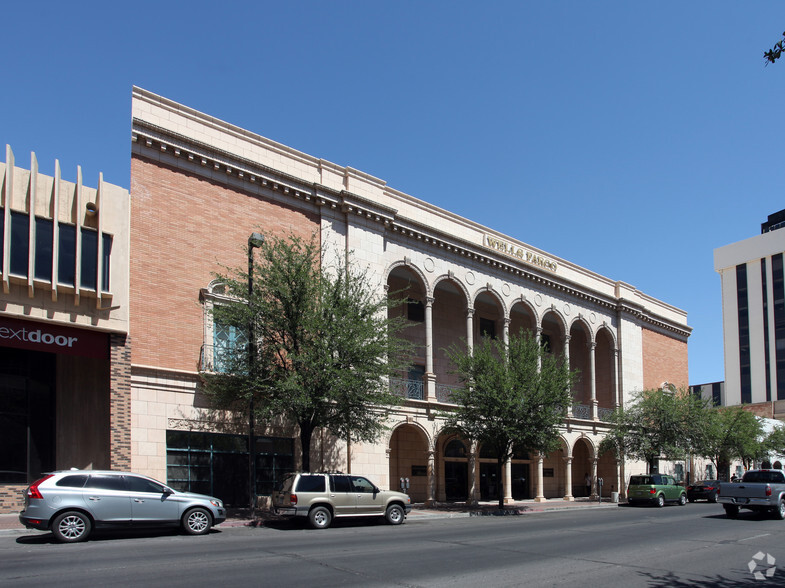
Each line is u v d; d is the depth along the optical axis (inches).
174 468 867.4
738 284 3595.0
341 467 1058.1
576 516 1035.9
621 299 1801.2
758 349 3457.2
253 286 886.4
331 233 1108.5
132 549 527.5
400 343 1070.4
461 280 1347.2
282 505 754.8
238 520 780.6
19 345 748.6
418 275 1266.0
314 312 852.6
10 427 801.6
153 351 868.6
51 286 761.0
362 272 1130.0
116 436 799.1
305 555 505.4
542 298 1557.6
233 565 450.9
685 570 480.7
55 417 845.2
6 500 780.6
